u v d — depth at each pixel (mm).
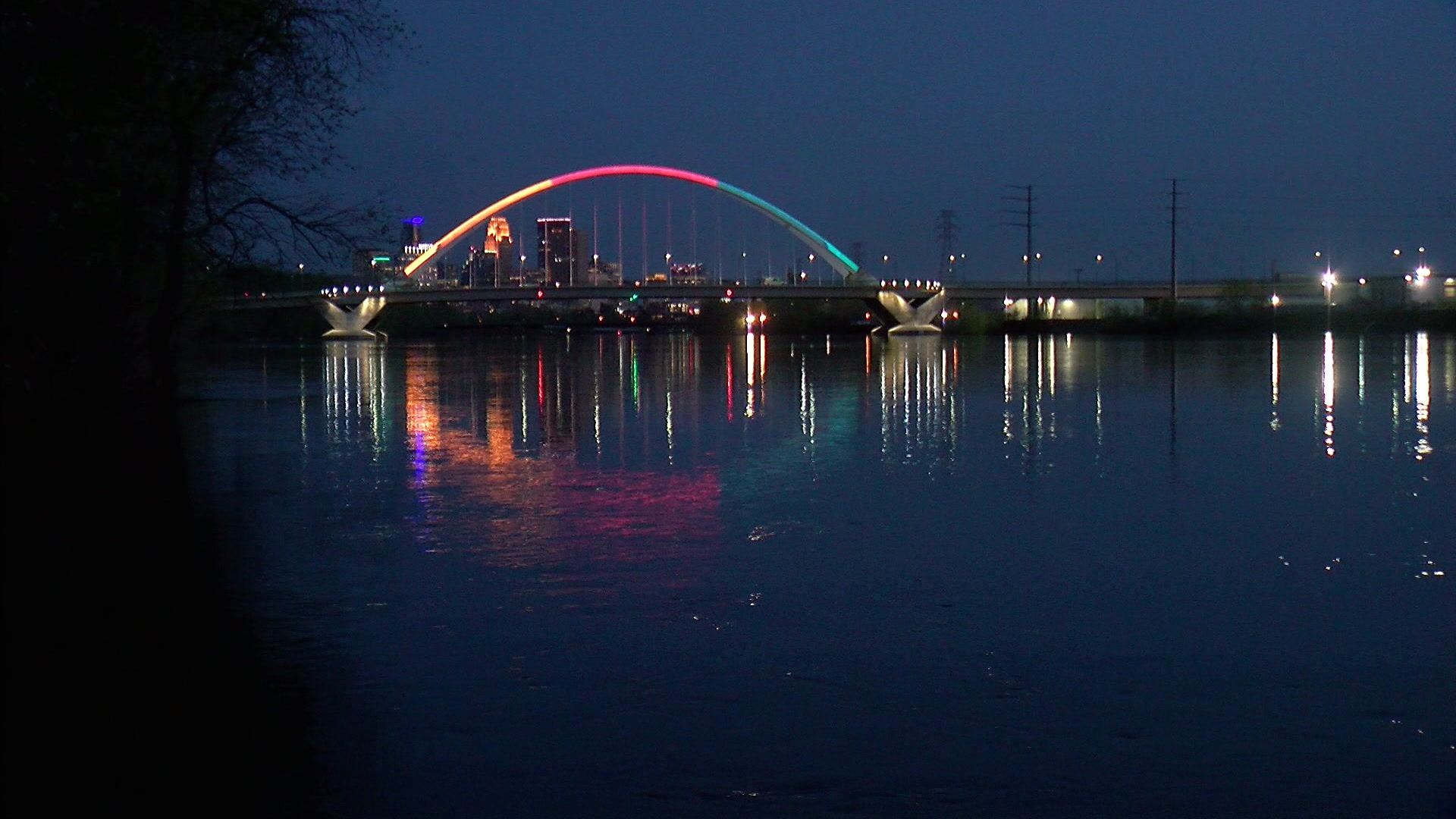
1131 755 7422
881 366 58125
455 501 16766
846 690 8570
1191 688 8562
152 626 10211
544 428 27359
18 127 14703
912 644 9648
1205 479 18109
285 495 17391
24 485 18391
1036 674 8898
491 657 9367
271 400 36844
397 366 63406
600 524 14914
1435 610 10516
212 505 16531
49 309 22016
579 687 8656
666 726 7902
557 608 10812
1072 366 53938
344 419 30250
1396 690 8477
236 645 9672
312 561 12812
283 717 8039
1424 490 16922
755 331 167000
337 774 7109
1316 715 8023
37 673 8938
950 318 149625
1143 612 10539
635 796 6867
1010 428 26156
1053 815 6625
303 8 22016
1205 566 12266
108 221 16266
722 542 13695
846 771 7199
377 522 15109
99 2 15367
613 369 58250
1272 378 42188
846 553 13047
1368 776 7086
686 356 74875
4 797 6734
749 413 31078
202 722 7961
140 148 17453
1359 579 11656
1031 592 11258
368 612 10695
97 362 27297
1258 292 120250
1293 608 10609
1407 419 27141
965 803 6777
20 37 15172
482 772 7180
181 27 16500
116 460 21484
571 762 7320
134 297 25969
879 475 19016
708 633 9984
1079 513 15328
